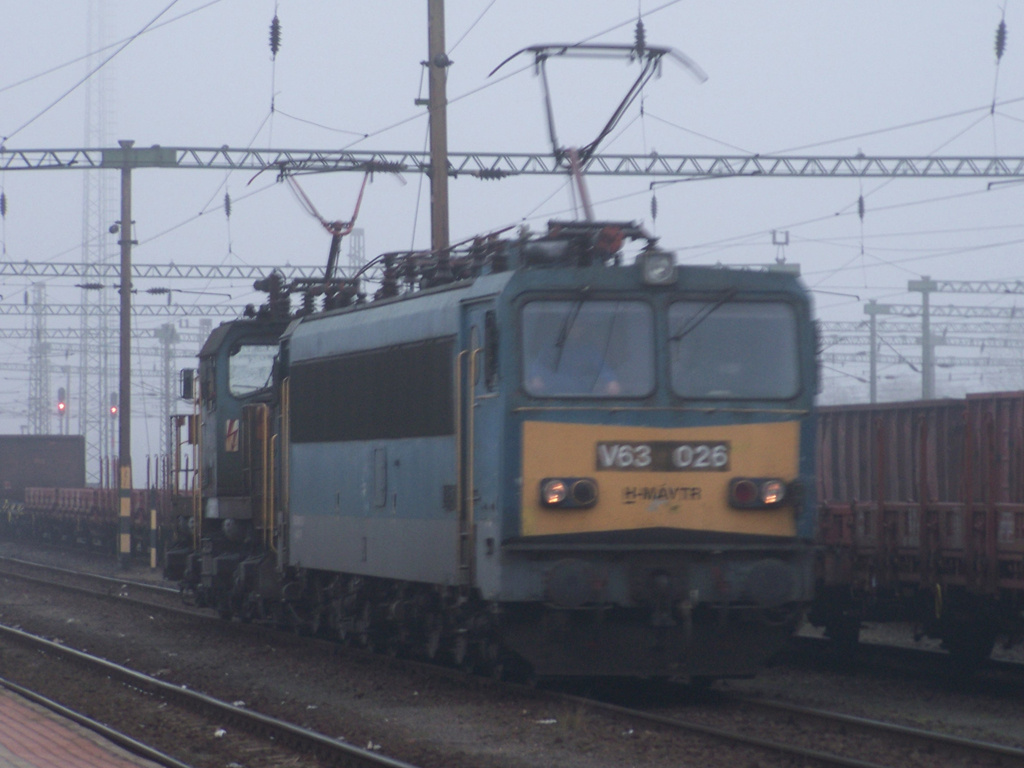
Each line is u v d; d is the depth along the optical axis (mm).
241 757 41250
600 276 47000
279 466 68375
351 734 43875
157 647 69875
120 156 117375
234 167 117812
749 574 46094
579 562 45031
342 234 78250
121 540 134000
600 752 39781
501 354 46250
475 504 48000
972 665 55812
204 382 81875
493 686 50906
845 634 62719
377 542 56406
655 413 46406
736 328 47500
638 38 64562
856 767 35594
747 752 38875
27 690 52625
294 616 69625
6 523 199625
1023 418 61281
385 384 55906
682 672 47094
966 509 52344
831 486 75562
